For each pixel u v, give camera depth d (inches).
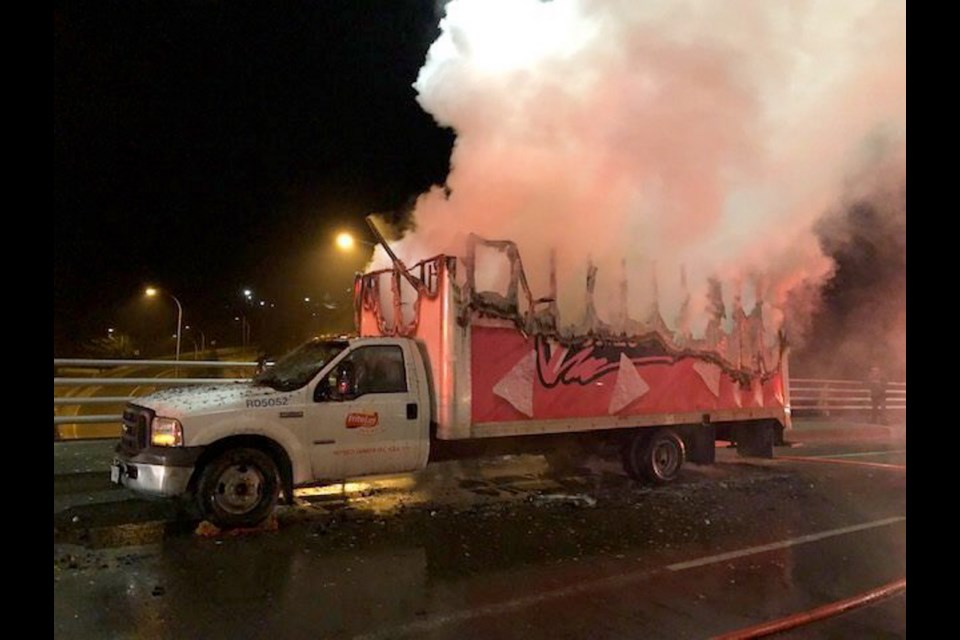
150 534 268.8
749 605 215.5
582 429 352.8
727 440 434.3
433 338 321.4
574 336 353.4
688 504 350.6
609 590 226.2
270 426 280.7
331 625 193.0
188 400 276.2
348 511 314.7
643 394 378.0
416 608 206.7
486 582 230.5
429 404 318.3
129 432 281.9
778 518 326.6
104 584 216.4
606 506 340.5
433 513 315.3
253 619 195.0
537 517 314.3
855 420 828.6
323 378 295.6
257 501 277.4
